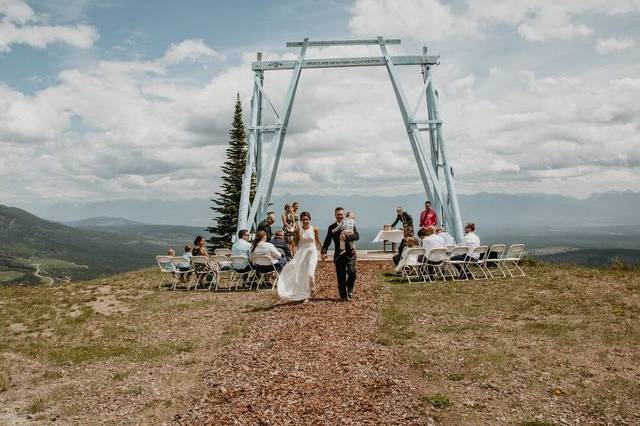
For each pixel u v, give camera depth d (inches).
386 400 227.9
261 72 855.1
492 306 421.1
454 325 362.3
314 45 842.8
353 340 325.1
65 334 374.9
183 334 366.6
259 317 404.2
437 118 836.6
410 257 573.0
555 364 270.7
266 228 632.4
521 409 219.8
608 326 338.6
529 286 510.9
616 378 247.6
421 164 845.2
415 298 469.1
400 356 294.2
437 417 211.9
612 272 597.3
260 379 253.9
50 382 272.5
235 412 214.7
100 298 524.7
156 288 593.3
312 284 458.3
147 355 315.3
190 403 234.8
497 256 610.2
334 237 464.8
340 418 208.1
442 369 271.7
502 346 306.7
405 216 819.4
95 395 250.8
